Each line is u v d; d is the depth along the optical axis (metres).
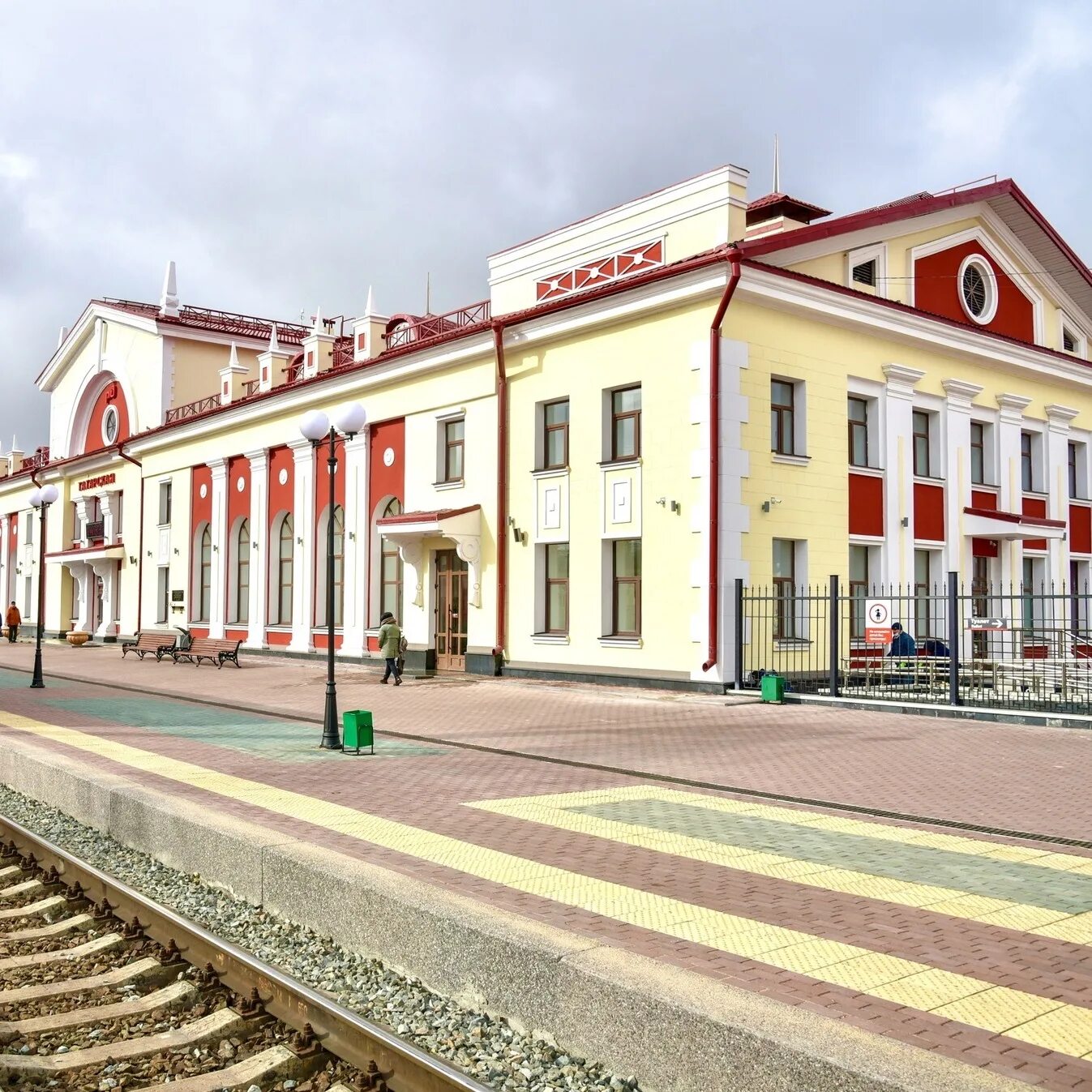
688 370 20.86
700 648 20.44
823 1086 3.99
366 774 11.66
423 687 22.75
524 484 24.44
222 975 6.22
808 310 21.95
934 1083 3.77
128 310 45.72
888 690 19.70
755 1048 4.24
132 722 16.58
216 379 44.41
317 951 6.66
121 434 46.22
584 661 22.81
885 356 24.08
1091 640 20.09
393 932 6.27
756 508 20.97
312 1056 5.20
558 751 13.66
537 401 24.25
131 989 6.21
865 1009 4.86
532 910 6.41
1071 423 29.75
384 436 29.23
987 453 27.23
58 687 23.62
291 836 8.10
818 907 6.63
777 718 17.00
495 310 26.42
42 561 23.77
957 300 26.73
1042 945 5.93
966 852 8.26
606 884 7.07
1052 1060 4.34
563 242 24.72
